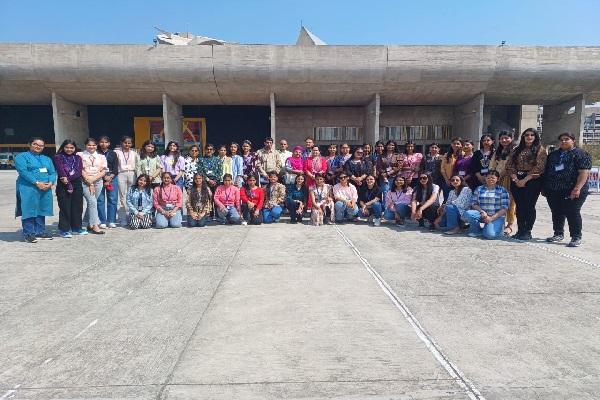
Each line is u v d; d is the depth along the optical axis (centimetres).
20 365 273
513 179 672
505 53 2197
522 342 302
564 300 388
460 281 449
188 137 3103
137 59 2194
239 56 2195
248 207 833
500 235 706
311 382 250
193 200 816
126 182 847
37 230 688
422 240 678
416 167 836
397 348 293
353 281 450
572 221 622
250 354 285
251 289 425
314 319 345
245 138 3183
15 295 411
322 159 896
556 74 2241
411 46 2197
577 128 2528
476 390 240
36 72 2212
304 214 970
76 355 286
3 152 3198
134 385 247
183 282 451
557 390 241
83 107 2889
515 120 3128
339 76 2245
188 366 270
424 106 2927
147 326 334
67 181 692
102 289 429
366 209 843
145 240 684
